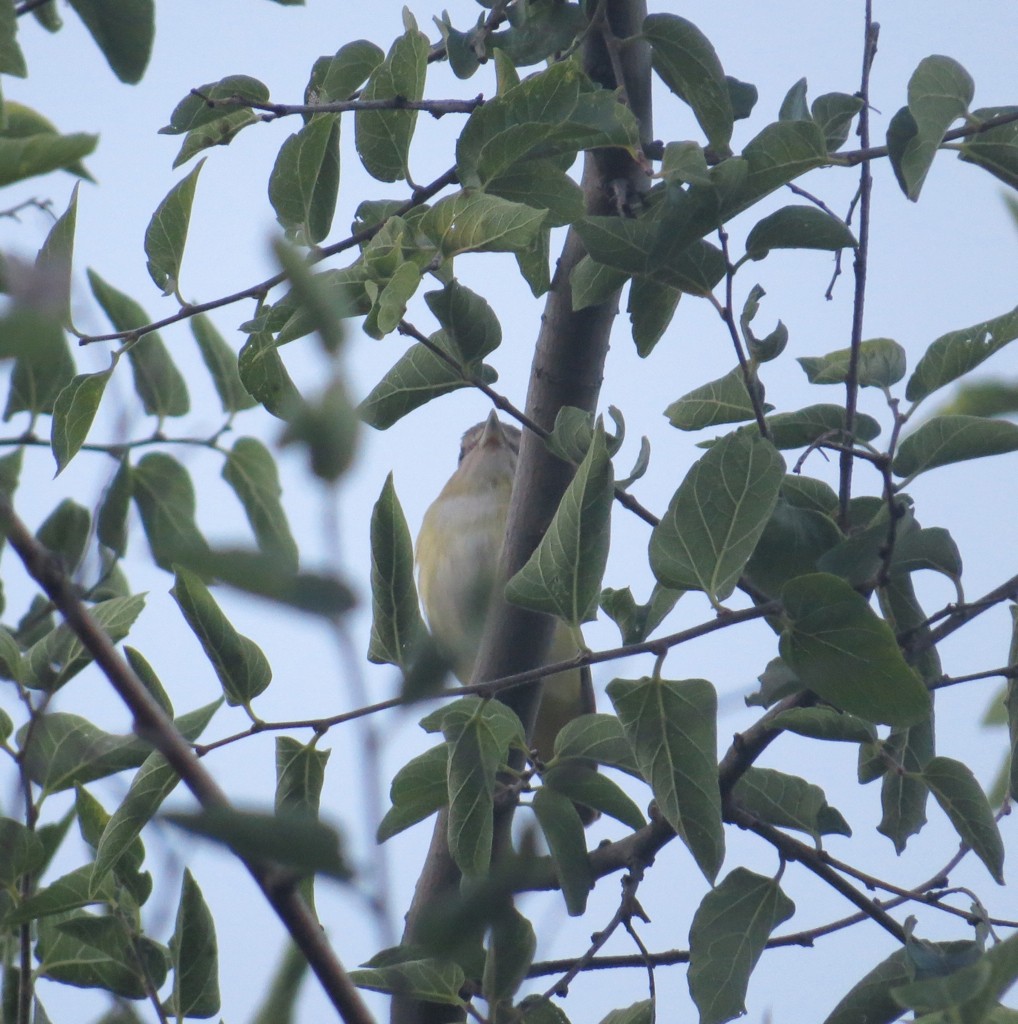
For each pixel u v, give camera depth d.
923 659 6.37
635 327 5.98
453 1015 5.57
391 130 5.93
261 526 6.74
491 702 5.16
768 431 5.68
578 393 7.04
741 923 5.79
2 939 5.62
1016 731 6.20
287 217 5.85
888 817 6.27
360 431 1.84
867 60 5.73
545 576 4.90
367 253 5.15
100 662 2.91
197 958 5.27
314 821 1.98
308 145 5.75
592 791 5.50
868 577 5.46
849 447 5.61
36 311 2.00
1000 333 5.92
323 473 1.83
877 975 5.36
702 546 4.68
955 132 5.25
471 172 5.25
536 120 5.25
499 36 6.56
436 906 2.12
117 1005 5.25
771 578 5.54
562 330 7.01
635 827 5.57
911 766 6.23
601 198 6.62
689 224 5.33
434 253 5.19
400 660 5.30
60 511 5.89
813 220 5.42
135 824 4.95
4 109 3.74
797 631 4.59
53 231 4.38
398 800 5.53
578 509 4.84
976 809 5.79
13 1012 5.43
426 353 6.20
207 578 1.83
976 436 5.70
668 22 6.20
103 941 5.36
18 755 5.16
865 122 5.62
